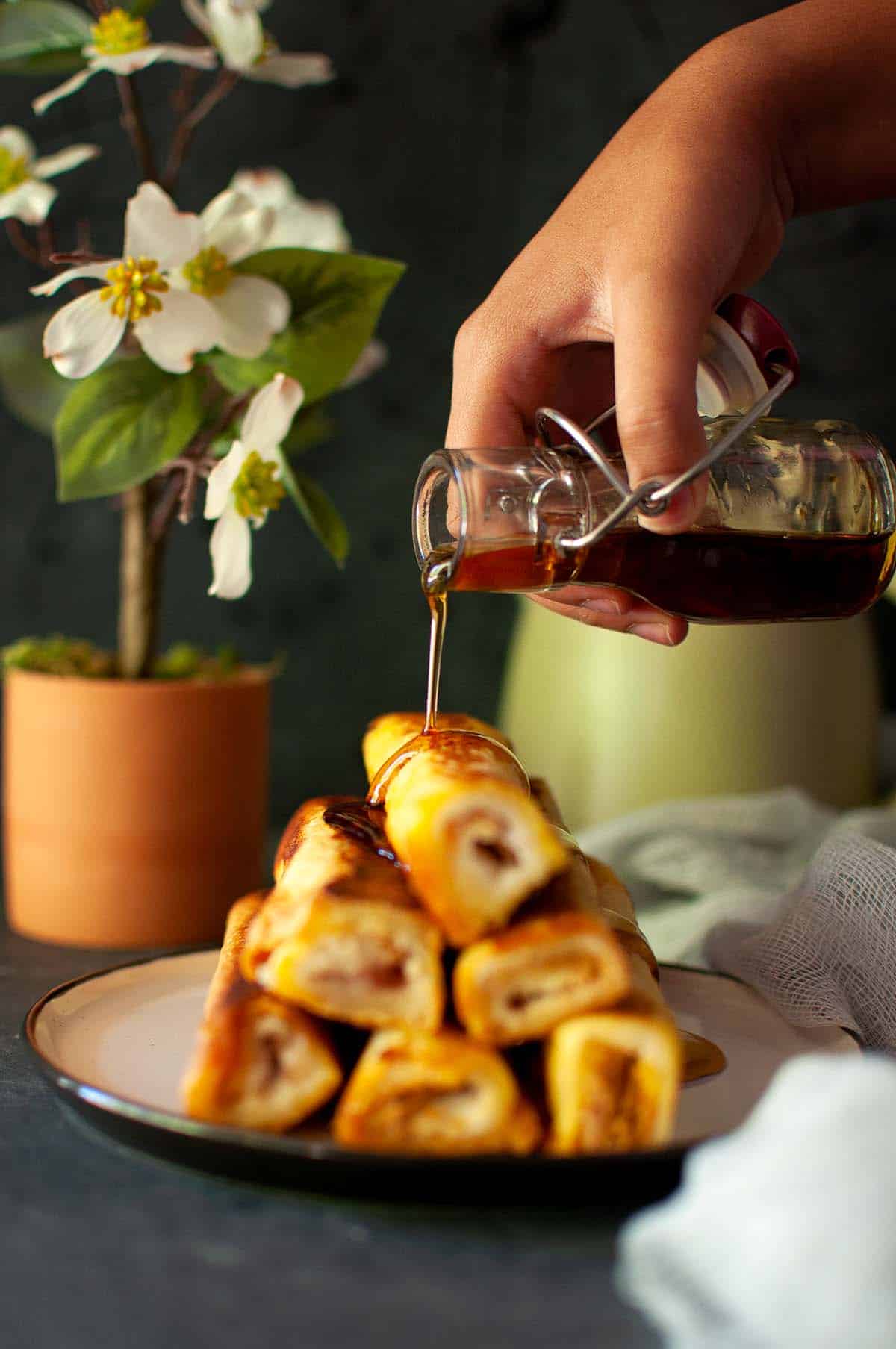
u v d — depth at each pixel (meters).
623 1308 0.52
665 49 1.14
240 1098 0.56
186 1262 0.54
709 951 0.73
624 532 0.63
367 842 0.61
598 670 0.93
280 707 1.23
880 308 1.15
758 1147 0.52
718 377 0.64
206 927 0.79
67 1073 0.58
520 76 1.17
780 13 0.71
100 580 1.21
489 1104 0.56
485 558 0.62
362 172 1.18
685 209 0.63
